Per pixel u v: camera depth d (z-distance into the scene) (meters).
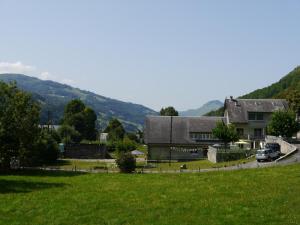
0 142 60.84
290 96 132.12
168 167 75.31
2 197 38.59
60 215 32.25
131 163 61.12
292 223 28.05
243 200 34.78
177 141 107.56
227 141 92.38
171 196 37.81
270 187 39.69
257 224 28.27
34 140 65.19
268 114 108.44
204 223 28.94
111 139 159.50
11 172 60.44
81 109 190.75
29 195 39.53
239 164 67.50
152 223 29.38
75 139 154.62
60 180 50.00
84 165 83.75
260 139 104.94
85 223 30.12
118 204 35.22
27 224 30.12
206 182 44.69
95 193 40.19
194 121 111.75
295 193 36.41
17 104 62.47
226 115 113.31
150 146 107.38
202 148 107.38
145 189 41.69
